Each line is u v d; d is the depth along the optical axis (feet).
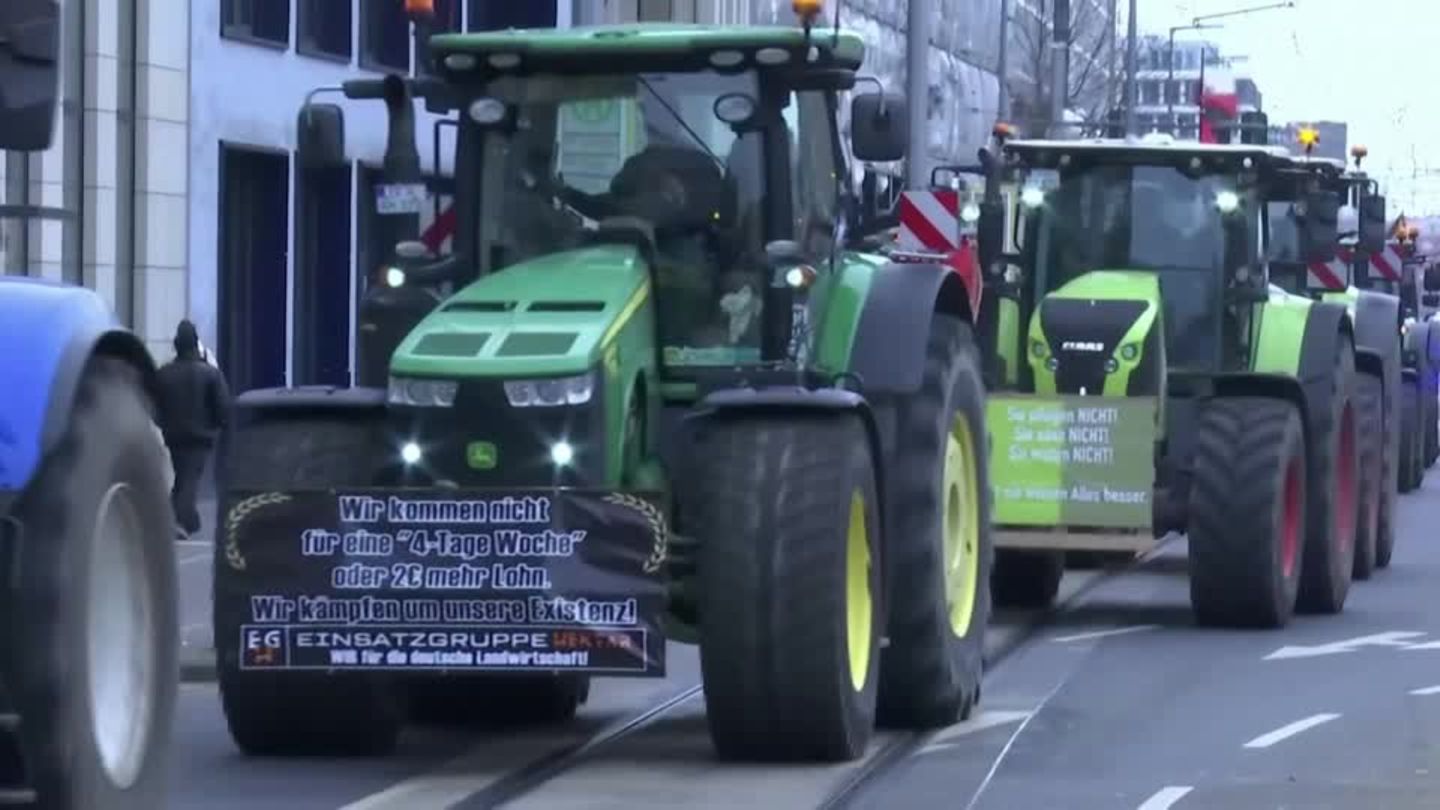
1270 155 81.92
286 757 51.80
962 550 58.23
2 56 32.53
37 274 105.19
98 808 32.17
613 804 46.16
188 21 117.70
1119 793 47.39
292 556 49.01
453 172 54.13
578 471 48.67
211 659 64.59
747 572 48.19
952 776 49.26
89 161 109.91
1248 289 81.35
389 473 49.88
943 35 215.72
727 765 50.14
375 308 53.42
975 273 97.45
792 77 52.65
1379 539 98.22
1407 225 179.93
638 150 53.01
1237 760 51.26
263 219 128.88
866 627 51.19
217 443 102.73
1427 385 166.91
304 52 130.41
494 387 48.70
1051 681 63.82
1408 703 59.41
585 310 50.14
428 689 56.34
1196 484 74.95
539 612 48.06
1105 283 79.61
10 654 31.19
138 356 34.17
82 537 31.89
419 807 46.01
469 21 152.66
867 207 56.80
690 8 174.29
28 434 31.35
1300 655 69.15
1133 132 184.24
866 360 54.49
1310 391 81.10
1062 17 199.82
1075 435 77.56
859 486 49.88
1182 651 70.23
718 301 52.21
